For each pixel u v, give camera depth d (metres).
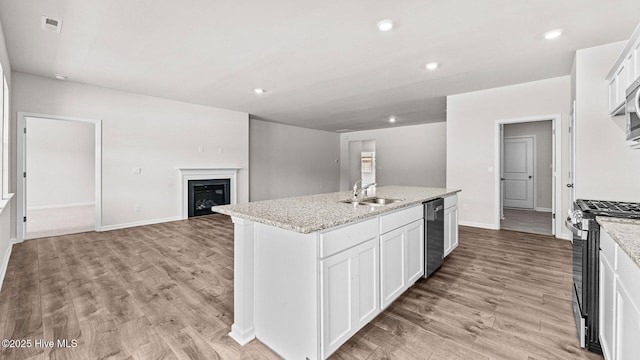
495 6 2.27
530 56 3.27
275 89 4.65
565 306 2.21
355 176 10.05
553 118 4.06
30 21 2.51
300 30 2.67
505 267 3.04
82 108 4.44
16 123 3.90
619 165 2.93
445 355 1.66
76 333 1.87
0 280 2.59
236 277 1.84
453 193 3.33
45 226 5.08
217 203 6.23
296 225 1.49
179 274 2.88
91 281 2.70
